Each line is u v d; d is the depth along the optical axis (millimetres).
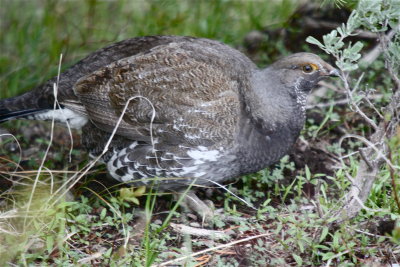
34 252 8820
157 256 8648
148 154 9758
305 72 9852
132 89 9805
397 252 8594
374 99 12602
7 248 8664
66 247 8758
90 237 9297
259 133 9773
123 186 10695
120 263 8242
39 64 13633
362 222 9141
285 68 9883
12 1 14586
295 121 10000
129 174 10039
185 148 9625
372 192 9477
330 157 11594
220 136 9562
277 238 8836
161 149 9711
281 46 13805
